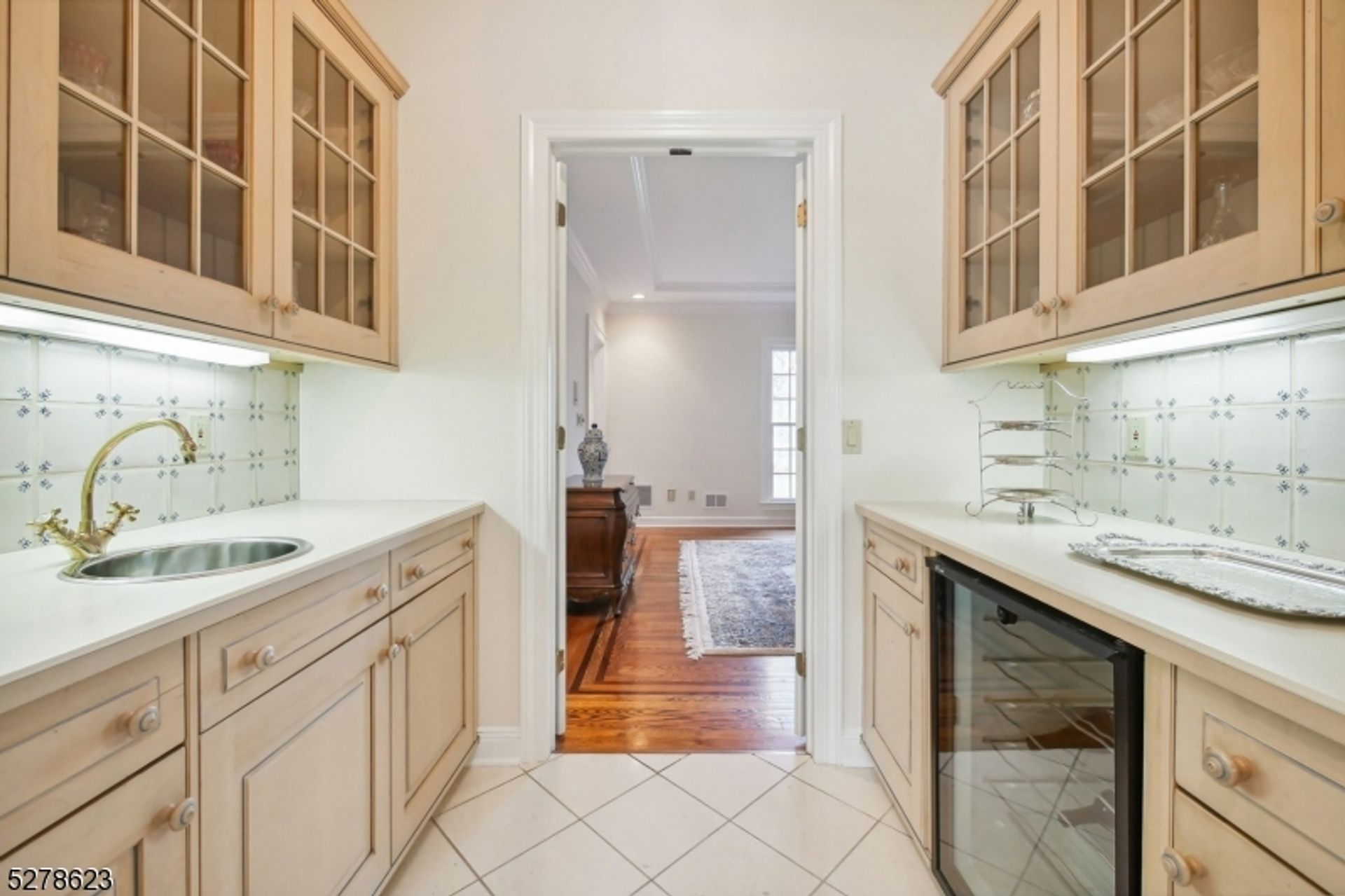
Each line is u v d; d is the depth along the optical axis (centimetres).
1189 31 92
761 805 156
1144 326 102
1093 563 97
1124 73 107
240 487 154
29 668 54
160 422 109
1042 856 92
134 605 72
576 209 347
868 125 176
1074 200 117
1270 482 109
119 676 64
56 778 57
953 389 177
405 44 175
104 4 87
